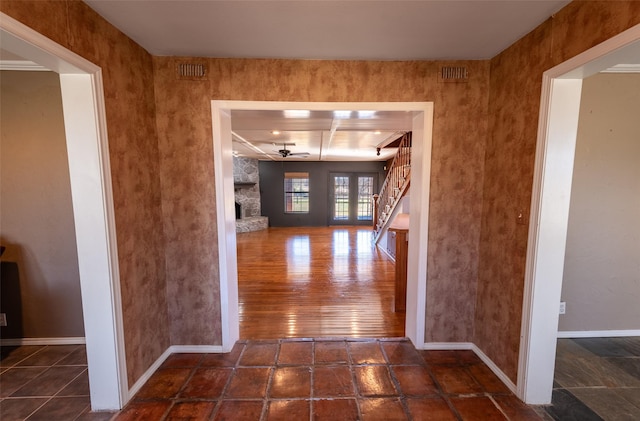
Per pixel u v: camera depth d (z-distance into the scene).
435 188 2.37
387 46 2.04
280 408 1.85
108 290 1.75
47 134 2.47
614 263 2.64
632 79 2.48
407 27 1.79
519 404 1.88
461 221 2.40
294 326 3.07
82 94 1.61
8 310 2.59
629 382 2.09
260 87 2.25
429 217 2.39
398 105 2.28
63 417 1.79
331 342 2.63
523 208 1.89
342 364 2.30
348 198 10.52
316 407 1.86
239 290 4.15
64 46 1.42
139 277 2.03
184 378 2.14
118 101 1.81
